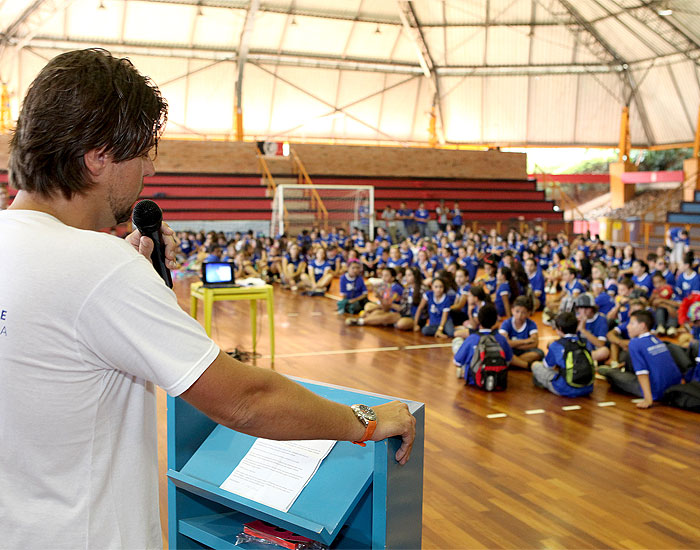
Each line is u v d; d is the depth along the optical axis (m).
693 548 3.14
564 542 3.18
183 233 17.81
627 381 5.88
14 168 1.08
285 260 13.96
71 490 1.03
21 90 23.45
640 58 24.98
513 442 4.64
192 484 1.69
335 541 1.63
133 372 1.04
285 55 25.77
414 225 22.05
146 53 24.36
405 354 7.55
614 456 4.38
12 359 0.97
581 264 12.56
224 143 23.58
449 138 28.89
